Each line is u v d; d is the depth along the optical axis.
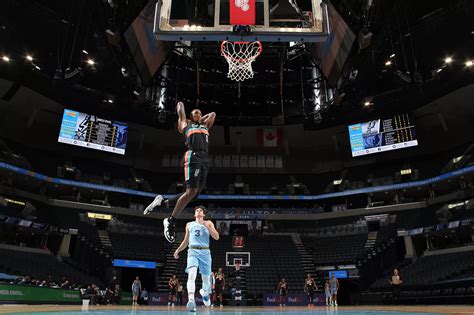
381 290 25.00
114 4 16.88
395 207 33.72
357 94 30.31
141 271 32.50
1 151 30.27
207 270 5.44
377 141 33.62
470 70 25.75
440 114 32.47
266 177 41.88
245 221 34.97
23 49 26.25
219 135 38.88
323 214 35.94
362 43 17.94
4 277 19.23
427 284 21.12
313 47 24.22
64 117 31.97
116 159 39.84
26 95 30.47
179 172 41.19
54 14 22.97
